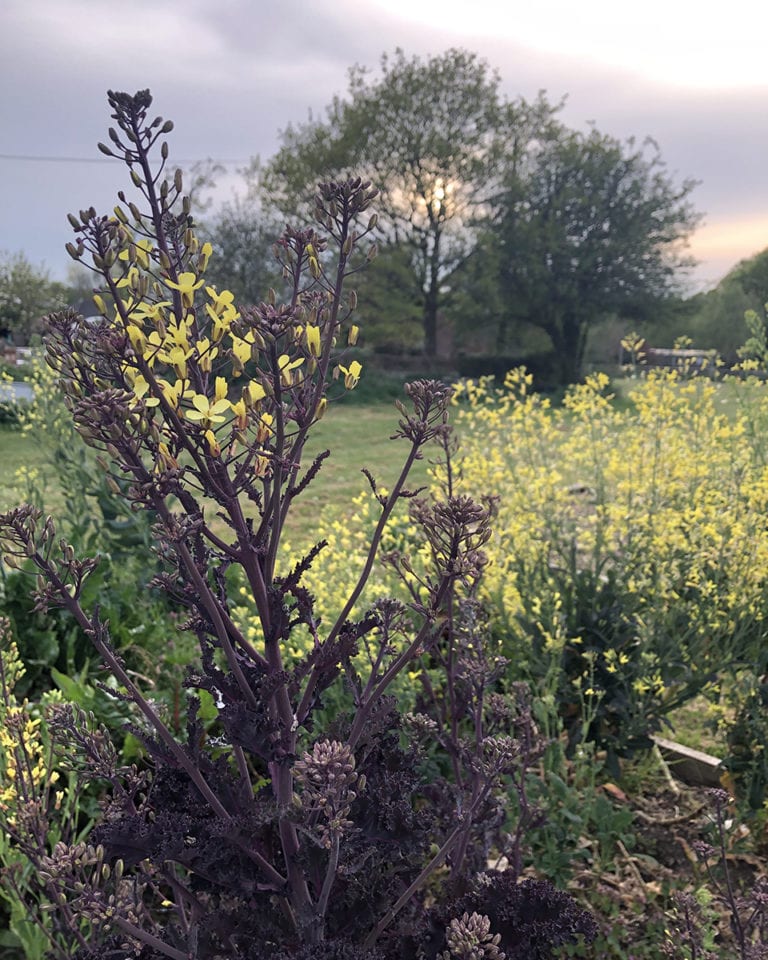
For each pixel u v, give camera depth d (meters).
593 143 30.31
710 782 3.51
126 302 1.49
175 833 1.61
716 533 3.98
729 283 36.91
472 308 30.88
